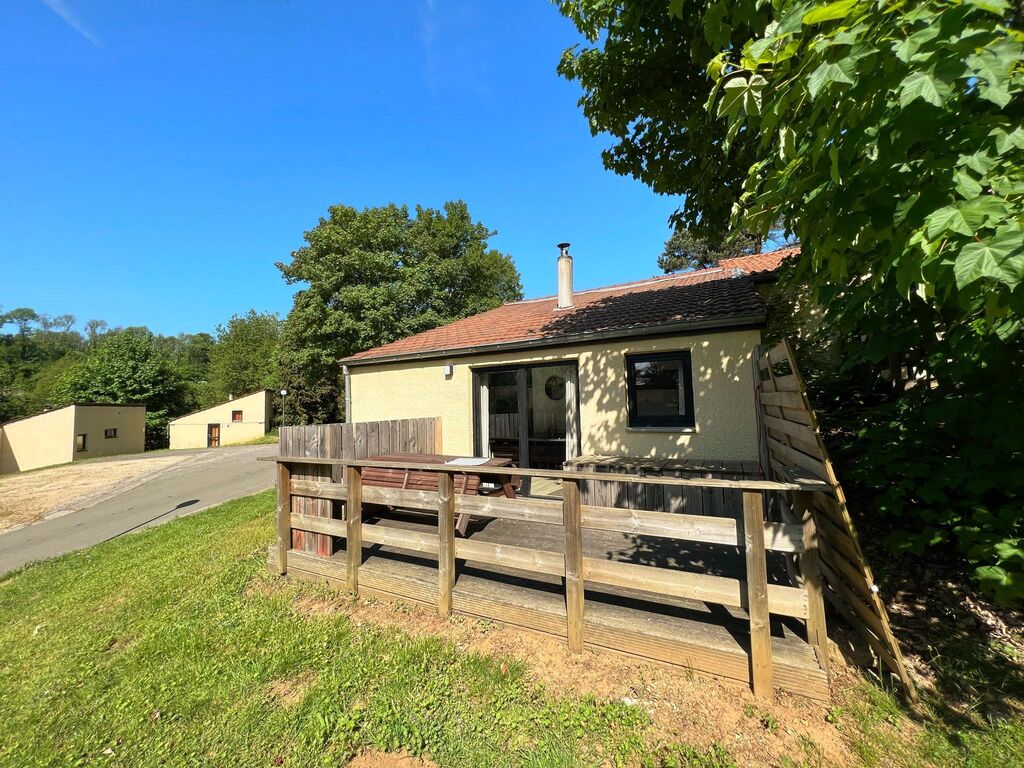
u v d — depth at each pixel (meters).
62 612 4.24
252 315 51.50
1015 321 2.29
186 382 40.47
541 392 7.68
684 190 5.24
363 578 3.81
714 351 5.93
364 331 22.33
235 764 2.19
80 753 2.35
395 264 24.84
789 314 7.20
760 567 2.33
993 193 1.49
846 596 2.64
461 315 26.28
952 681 2.32
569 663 2.71
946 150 1.51
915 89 1.28
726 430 5.84
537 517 3.01
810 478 2.46
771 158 2.06
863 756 1.94
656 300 8.04
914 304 3.09
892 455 3.26
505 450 8.02
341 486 4.00
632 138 4.99
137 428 30.48
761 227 2.22
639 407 6.57
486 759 2.08
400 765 2.11
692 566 3.66
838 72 1.38
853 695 2.28
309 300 23.19
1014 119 1.48
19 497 13.04
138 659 3.12
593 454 6.75
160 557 5.63
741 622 2.79
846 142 1.57
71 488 14.02
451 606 3.36
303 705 2.53
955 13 1.24
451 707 2.41
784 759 1.95
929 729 2.05
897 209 1.55
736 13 2.36
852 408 4.96
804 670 2.26
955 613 2.87
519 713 2.33
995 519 2.57
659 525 2.60
